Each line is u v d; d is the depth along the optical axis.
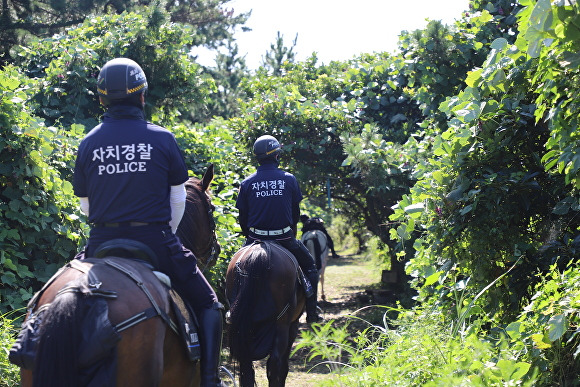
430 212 5.77
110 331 2.46
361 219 16.31
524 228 5.59
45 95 10.36
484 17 8.79
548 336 3.91
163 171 3.11
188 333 2.99
